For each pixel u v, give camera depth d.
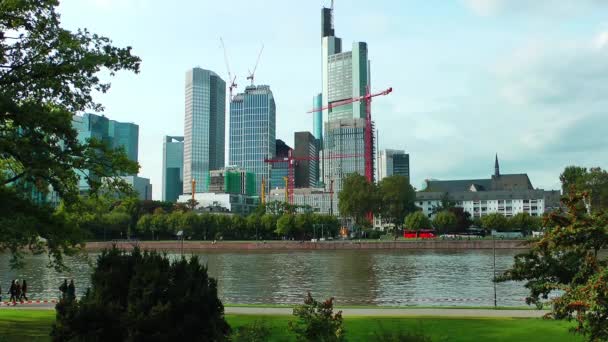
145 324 18.48
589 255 19.19
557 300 17.81
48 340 26.78
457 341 26.50
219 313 21.25
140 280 19.47
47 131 24.66
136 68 26.67
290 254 149.62
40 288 70.62
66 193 26.70
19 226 22.59
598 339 16.62
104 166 27.11
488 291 63.81
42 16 25.06
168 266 20.59
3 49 24.59
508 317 34.75
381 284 73.31
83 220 29.50
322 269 97.81
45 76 24.92
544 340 26.31
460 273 87.31
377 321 30.92
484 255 132.88
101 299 19.38
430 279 78.94
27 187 26.31
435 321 32.72
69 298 20.42
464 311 38.12
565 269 23.84
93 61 24.69
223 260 124.44
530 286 25.34
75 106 26.16
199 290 20.11
